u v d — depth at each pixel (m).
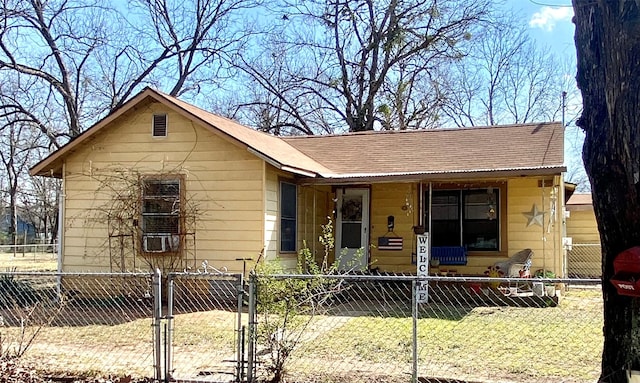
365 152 15.87
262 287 5.92
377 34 27.52
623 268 3.98
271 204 12.46
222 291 12.02
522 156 13.86
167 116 12.77
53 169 13.35
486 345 7.59
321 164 15.38
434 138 16.05
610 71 4.00
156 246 12.56
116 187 12.85
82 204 13.01
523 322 9.39
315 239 14.70
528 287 12.37
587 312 10.48
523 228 13.41
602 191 4.16
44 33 23.11
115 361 6.80
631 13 3.85
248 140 12.68
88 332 8.66
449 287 13.41
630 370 4.12
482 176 12.00
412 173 12.56
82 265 12.87
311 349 7.30
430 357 6.92
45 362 6.71
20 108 23.14
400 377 5.97
